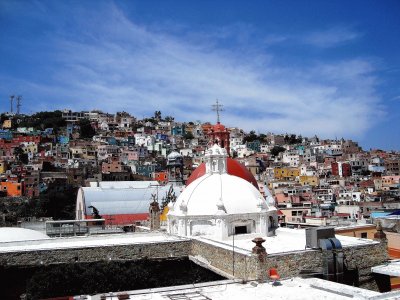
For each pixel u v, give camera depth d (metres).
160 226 58.69
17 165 168.25
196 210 46.16
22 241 44.62
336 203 115.69
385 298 24.91
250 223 45.66
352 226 52.72
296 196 119.62
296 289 28.12
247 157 195.62
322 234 36.81
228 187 47.53
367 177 179.12
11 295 37.91
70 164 170.88
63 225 67.56
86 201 89.31
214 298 26.09
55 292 36.56
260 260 33.53
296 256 35.31
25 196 132.62
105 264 39.53
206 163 52.88
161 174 153.62
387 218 55.62
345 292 26.66
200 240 42.94
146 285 39.25
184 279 42.25
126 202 91.00
